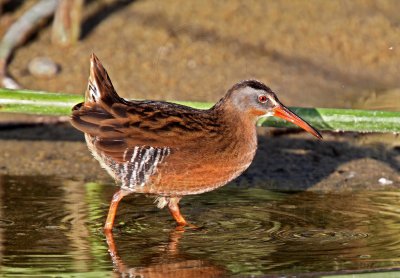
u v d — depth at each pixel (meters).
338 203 11.89
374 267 9.33
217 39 17.64
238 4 18.80
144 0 18.70
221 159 10.81
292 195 12.31
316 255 9.74
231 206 11.80
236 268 9.33
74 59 16.80
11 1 17.95
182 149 10.55
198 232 10.68
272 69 16.91
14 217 11.16
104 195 12.23
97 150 10.56
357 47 17.95
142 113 10.62
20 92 11.60
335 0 19.36
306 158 13.89
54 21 17.12
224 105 11.12
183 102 12.00
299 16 18.67
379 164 13.62
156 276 9.12
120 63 16.75
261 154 14.04
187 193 10.89
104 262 9.54
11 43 16.72
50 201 11.89
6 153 14.05
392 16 19.05
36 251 9.89
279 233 10.59
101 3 18.53
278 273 9.15
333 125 11.92
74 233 10.58
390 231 10.62
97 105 10.55
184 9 18.48
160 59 16.95
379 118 11.87
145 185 10.68
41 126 15.16
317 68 17.19
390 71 17.39
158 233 10.64
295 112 11.91
